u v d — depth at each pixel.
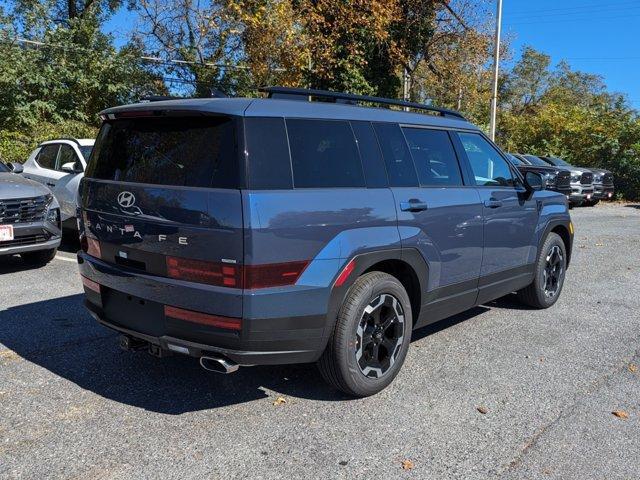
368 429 3.64
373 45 19.00
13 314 5.77
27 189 7.56
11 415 3.71
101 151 4.25
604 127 24.94
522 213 5.67
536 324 5.92
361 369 3.94
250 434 3.54
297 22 17.09
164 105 3.71
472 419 3.81
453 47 20.47
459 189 4.84
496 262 5.33
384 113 4.42
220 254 3.34
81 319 5.64
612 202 23.38
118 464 3.18
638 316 6.29
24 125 15.45
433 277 4.50
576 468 3.26
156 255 3.63
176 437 3.48
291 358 3.62
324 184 3.74
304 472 3.14
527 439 3.57
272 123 3.58
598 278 8.19
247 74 18.50
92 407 3.84
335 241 3.68
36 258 8.07
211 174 3.45
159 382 4.26
